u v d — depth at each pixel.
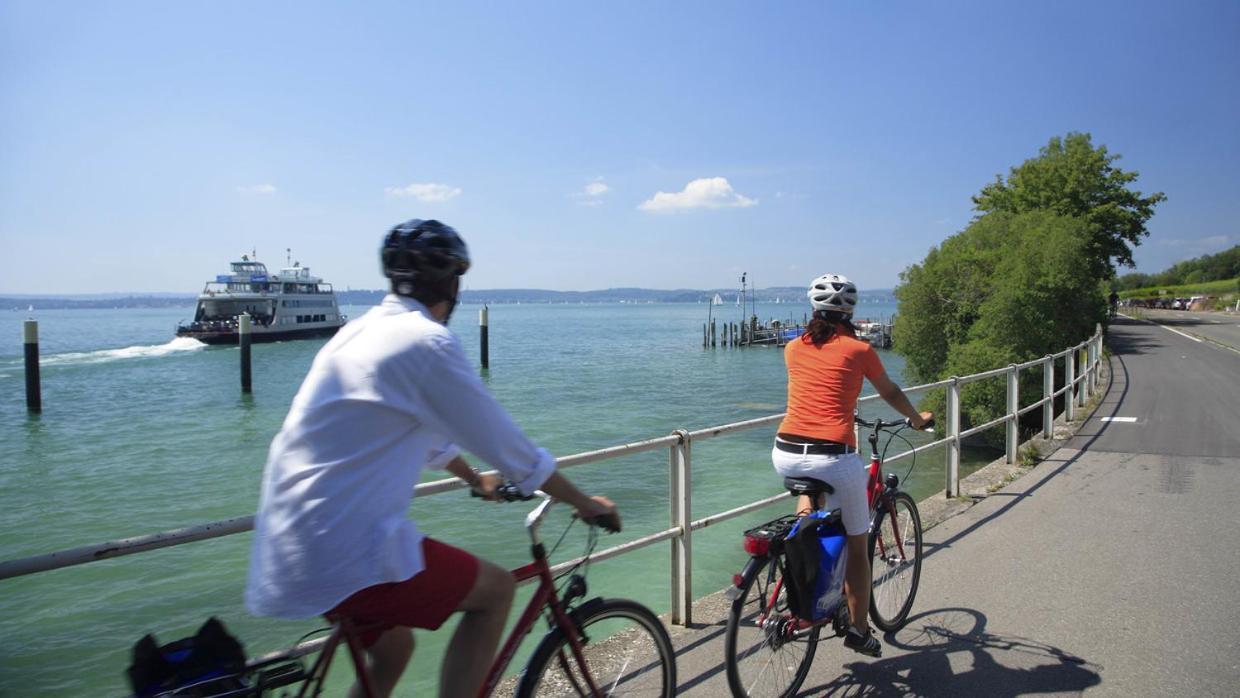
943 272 26.31
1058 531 5.96
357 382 1.91
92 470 19.30
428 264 2.06
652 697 2.81
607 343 75.62
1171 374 19.22
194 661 1.85
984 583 4.87
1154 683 3.57
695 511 12.84
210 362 49.72
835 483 3.35
